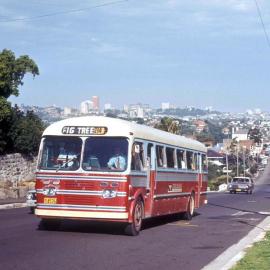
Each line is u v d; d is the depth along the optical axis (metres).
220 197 50.78
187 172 23.53
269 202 41.09
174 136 22.12
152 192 18.84
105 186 16.39
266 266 11.73
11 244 14.73
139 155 17.53
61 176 16.70
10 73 38.81
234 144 168.25
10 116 39.62
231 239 17.56
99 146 16.78
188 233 19.05
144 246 15.21
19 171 40.50
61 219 17.61
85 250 14.03
